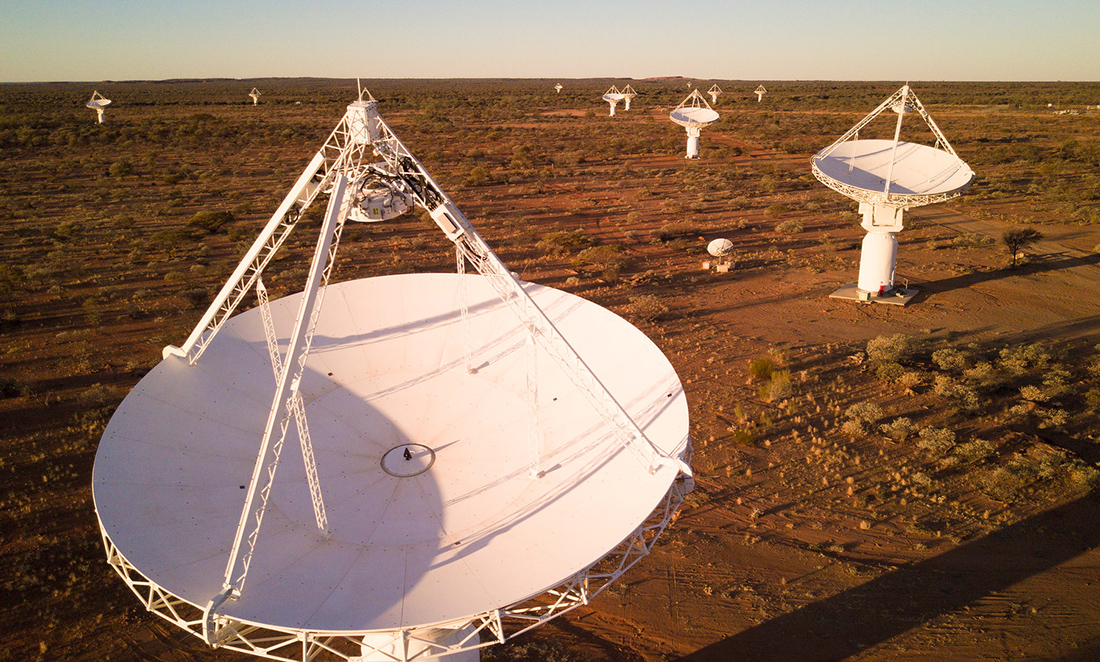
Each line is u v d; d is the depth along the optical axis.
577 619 23.25
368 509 17.33
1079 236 67.50
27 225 74.56
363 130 17.05
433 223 75.12
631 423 16.73
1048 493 28.78
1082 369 39.81
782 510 28.25
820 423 34.53
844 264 59.97
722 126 176.25
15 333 45.81
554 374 21.77
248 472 18.28
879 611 23.25
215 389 19.97
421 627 13.15
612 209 83.81
